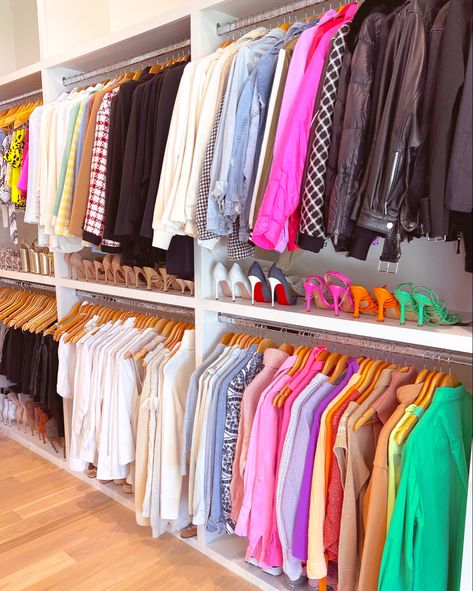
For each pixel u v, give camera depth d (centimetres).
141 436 200
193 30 179
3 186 273
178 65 186
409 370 152
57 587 182
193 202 165
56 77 250
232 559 192
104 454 215
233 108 151
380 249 183
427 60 118
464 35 112
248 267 213
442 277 170
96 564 195
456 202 111
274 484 163
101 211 198
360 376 156
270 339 201
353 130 127
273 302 174
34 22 331
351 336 169
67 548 204
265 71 150
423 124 118
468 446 145
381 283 185
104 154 196
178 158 166
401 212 126
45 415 283
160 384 193
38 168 238
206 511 181
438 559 135
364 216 125
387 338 144
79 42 261
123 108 187
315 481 148
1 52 346
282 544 158
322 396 155
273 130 149
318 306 172
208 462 178
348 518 141
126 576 188
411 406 137
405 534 132
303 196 140
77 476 261
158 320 228
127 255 197
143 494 203
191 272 187
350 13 144
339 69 133
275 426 161
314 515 149
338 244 138
